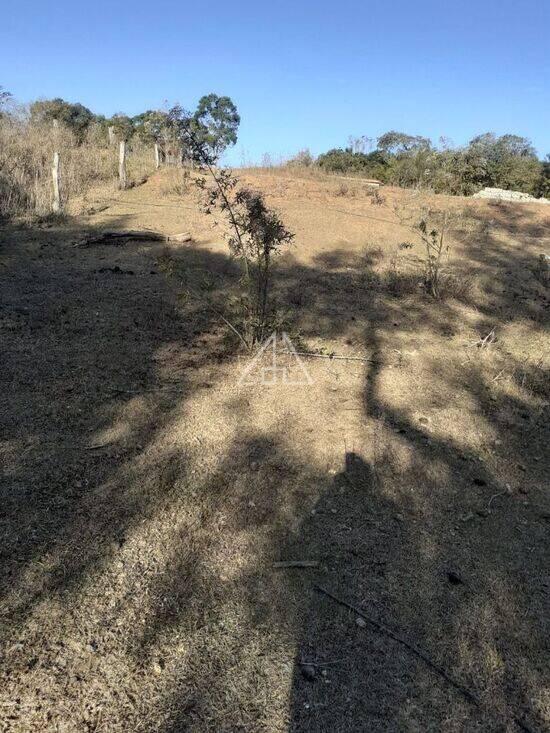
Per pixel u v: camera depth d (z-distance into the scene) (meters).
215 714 1.80
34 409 3.38
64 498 2.69
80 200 10.00
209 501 2.75
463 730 1.81
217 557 2.42
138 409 3.48
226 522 2.62
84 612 2.12
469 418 3.68
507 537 2.67
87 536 2.47
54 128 13.54
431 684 1.94
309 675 1.94
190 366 4.10
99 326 4.66
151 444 3.15
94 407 3.46
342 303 5.76
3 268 6.19
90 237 7.52
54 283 5.73
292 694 1.88
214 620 2.13
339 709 1.84
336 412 3.60
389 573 2.39
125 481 2.84
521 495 2.98
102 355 4.14
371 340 4.86
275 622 2.14
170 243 7.59
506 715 1.86
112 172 12.11
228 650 2.02
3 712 1.76
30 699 1.80
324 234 8.43
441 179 12.89
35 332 4.45
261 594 2.26
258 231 4.29
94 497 2.71
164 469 2.95
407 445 3.30
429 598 2.28
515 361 4.64
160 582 2.28
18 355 4.03
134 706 1.81
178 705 1.82
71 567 2.31
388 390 3.96
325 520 2.68
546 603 2.30
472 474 3.12
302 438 3.30
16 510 2.58
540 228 9.97
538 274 7.18
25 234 7.80
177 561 2.39
